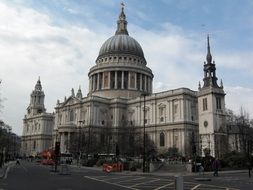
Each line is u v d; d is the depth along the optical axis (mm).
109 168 65625
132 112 142750
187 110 119812
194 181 40219
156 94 132625
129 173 61312
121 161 76250
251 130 98875
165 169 69750
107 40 171750
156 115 130250
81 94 173375
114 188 30016
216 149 94688
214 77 106938
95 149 118062
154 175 55094
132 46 166000
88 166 93500
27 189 28109
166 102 127000
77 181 38469
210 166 70000
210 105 102438
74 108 150500
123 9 182750
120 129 139375
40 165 98625
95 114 141500
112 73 158250
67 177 45844
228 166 74750
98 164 91062
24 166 86750
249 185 33969
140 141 115000
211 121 100875
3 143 125812
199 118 106000
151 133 129750
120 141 124438
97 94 157875
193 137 101812
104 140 131000
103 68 159000
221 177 49125
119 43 165000
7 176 45938
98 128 140125
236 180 42094
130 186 32312
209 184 35281
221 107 104250
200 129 104875
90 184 34406
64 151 139250
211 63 107062
